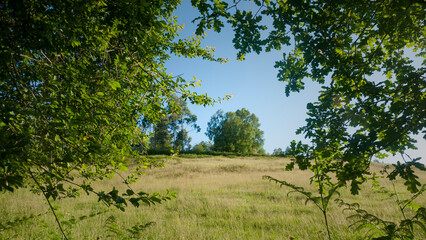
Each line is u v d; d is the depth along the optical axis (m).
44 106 1.79
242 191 12.47
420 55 2.38
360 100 2.20
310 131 2.27
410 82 1.98
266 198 10.58
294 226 6.19
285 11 2.15
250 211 8.27
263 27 2.24
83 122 1.82
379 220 2.50
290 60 2.66
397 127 1.88
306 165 2.25
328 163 2.27
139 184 14.34
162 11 2.80
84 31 2.29
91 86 2.19
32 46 2.08
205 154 48.62
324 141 2.18
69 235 3.55
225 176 19.05
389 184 10.63
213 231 6.10
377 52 2.32
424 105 1.83
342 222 5.96
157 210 8.51
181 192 12.16
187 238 5.64
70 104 1.93
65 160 1.60
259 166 25.55
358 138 1.93
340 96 2.39
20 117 1.70
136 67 2.64
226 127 68.81
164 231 6.02
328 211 7.59
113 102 2.59
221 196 11.19
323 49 2.28
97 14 2.21
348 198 9.54
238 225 6.59
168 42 4.18
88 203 9.36
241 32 2.28
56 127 1.78
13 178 1.30
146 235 5.43
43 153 1.97
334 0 2.08
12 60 1.84
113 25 2.06
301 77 2.58
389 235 2.23
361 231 4.48
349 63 2.37
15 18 1.94
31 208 7.60
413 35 2.23
